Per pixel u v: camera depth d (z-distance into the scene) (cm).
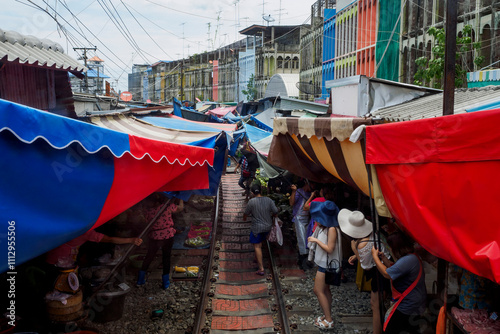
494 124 331
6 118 306
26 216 348
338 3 2772
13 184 338
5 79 598
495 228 339
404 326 485
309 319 680
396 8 2011
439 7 1589
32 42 694
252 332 644
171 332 631
